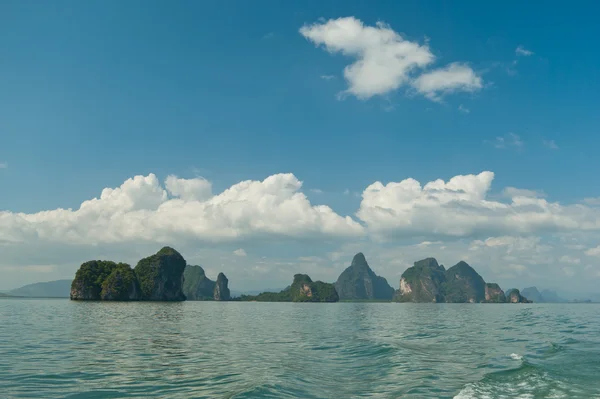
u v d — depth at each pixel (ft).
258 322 163.02
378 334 112.78
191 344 85.66
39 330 110.11
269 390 44.24
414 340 96.84
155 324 140.15
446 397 42.73
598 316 215.31
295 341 93.35
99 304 374.22
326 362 64.44
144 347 79.51
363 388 46.62
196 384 47.67
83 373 53.42
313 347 82.64
